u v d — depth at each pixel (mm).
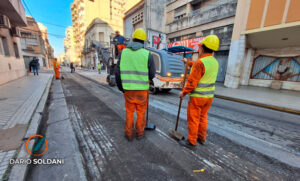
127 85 1997
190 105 2006
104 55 8805
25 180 1350
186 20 12227
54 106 3855
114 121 2951
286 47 8203
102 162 1698
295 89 8031
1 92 4777
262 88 8648
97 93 5770
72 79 10961
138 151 1951
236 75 8242
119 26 29656
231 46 8383
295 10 5715
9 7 6344
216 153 1997
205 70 1764
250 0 7172
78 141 2146
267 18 6594
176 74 5715
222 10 9750
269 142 2391
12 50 8375
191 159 1833
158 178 1483
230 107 4707
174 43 12977
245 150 2109
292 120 3676
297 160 1919
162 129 2684
